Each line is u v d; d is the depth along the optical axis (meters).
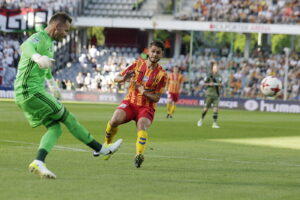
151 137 39.94
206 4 115.44
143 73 24.25
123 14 121.00
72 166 22.77
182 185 19.02
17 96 19.89
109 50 118.94
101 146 21.61
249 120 67.88
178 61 115.88
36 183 18.12
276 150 33.97
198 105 100.19
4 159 24.09
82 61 115.56
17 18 103.94
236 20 112.50
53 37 20.09
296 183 20.50
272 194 17.89
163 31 123.81
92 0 123.31
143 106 24.05
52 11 103.81
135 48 119.88
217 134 45.12
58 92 21.72
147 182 19.38
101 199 16.02
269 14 112.69
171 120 62.06
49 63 18.44
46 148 19.38
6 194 16.11
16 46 110.25
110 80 111.19
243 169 24.05
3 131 39.81
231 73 111.38
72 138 35.81
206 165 24.97
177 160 26.44
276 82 53.75
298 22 111.12
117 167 23.09
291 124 63.19
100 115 63.97
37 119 20.11
